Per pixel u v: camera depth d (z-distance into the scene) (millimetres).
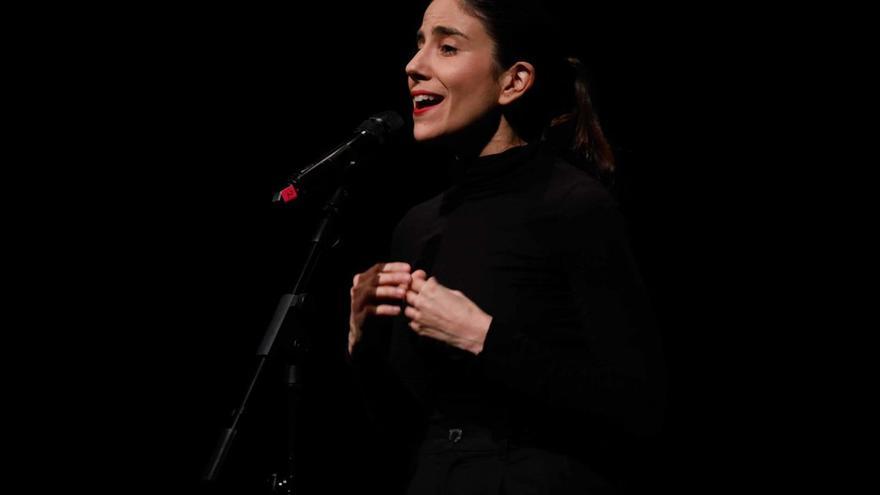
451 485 6230
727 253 13273
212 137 14766
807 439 13406
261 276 14703
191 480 14789
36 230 14945
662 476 13633
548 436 6195
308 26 14469
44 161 14852
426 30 7289
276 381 13336
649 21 13047
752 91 12953
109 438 15016
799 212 13062
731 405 13555
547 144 7168
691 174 13156
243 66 14656
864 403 13219
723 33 12961
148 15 14672
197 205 14820
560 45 7500
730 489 13531
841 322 13180
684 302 13430
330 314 13844
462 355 6227
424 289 6160
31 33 14641
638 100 13070
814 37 12820
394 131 7441
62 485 14930
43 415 15047
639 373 5988
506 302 6473
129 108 14836
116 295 15031
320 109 14453
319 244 7121
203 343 14984
